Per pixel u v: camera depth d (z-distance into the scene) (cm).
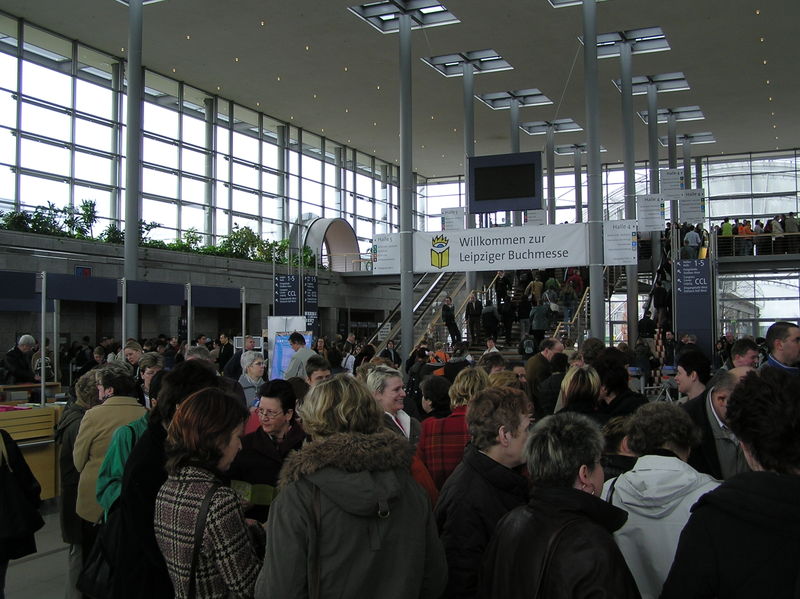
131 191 1745
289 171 3247
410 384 921
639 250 2605
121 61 2477
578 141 3534
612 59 2406
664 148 3641
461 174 4184
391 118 3112
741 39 2220
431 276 2864
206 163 2828
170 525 252
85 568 323
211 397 266
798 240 2348
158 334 2197
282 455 380
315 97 2828
